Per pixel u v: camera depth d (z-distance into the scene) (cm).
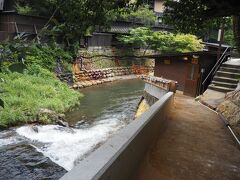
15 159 1032
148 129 593
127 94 2527
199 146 744
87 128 1526
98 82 2956
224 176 575
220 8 791
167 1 912
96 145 1277
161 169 567
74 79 2688
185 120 1010
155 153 648
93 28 817
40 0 1866
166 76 1772
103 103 2133
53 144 1230
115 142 393
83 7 678
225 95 1360
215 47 2067
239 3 711
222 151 725
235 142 808
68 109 1842
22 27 2231
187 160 636
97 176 280
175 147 714
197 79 1620
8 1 2350
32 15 2144
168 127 891
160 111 766
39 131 1351
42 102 1683
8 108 1436
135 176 488
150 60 4116
